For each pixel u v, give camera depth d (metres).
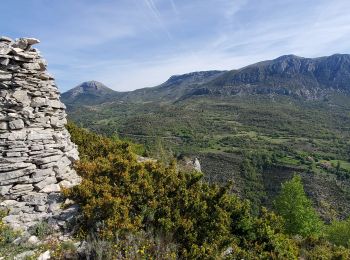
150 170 11.18
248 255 8.27
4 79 9.72
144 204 9.03
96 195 9.12
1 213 8.19
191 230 8.47
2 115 9.48
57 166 10.05
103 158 12.97
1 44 9.86
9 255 6.53
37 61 10.49
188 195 9.83
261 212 11.68
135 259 6.67
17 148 9.29
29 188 9.22
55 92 11.15
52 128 10.88
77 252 6.93
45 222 8.02
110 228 7.55
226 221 9.25
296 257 10.11
